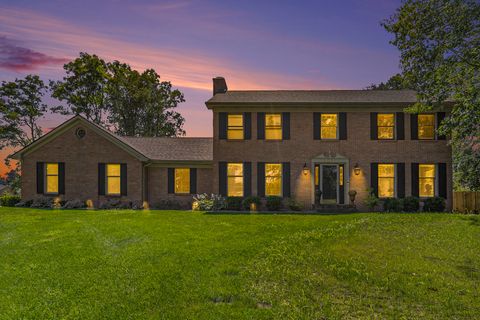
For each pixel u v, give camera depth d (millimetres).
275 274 6121
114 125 38938
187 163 18781
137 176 18359
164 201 18625
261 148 17938
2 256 7230
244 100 17922
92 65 36281
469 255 7578
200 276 5941
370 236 9523
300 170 17781
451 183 17281
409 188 17406
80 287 5375
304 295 5188
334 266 6609
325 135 18062
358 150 17641
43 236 9383
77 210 16266
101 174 18438
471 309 4711
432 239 9188
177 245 8227
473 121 14234
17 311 4480
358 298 5125
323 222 12094
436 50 16500
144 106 37750
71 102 36594
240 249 7844
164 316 4355
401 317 4461
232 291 5242
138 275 5953
